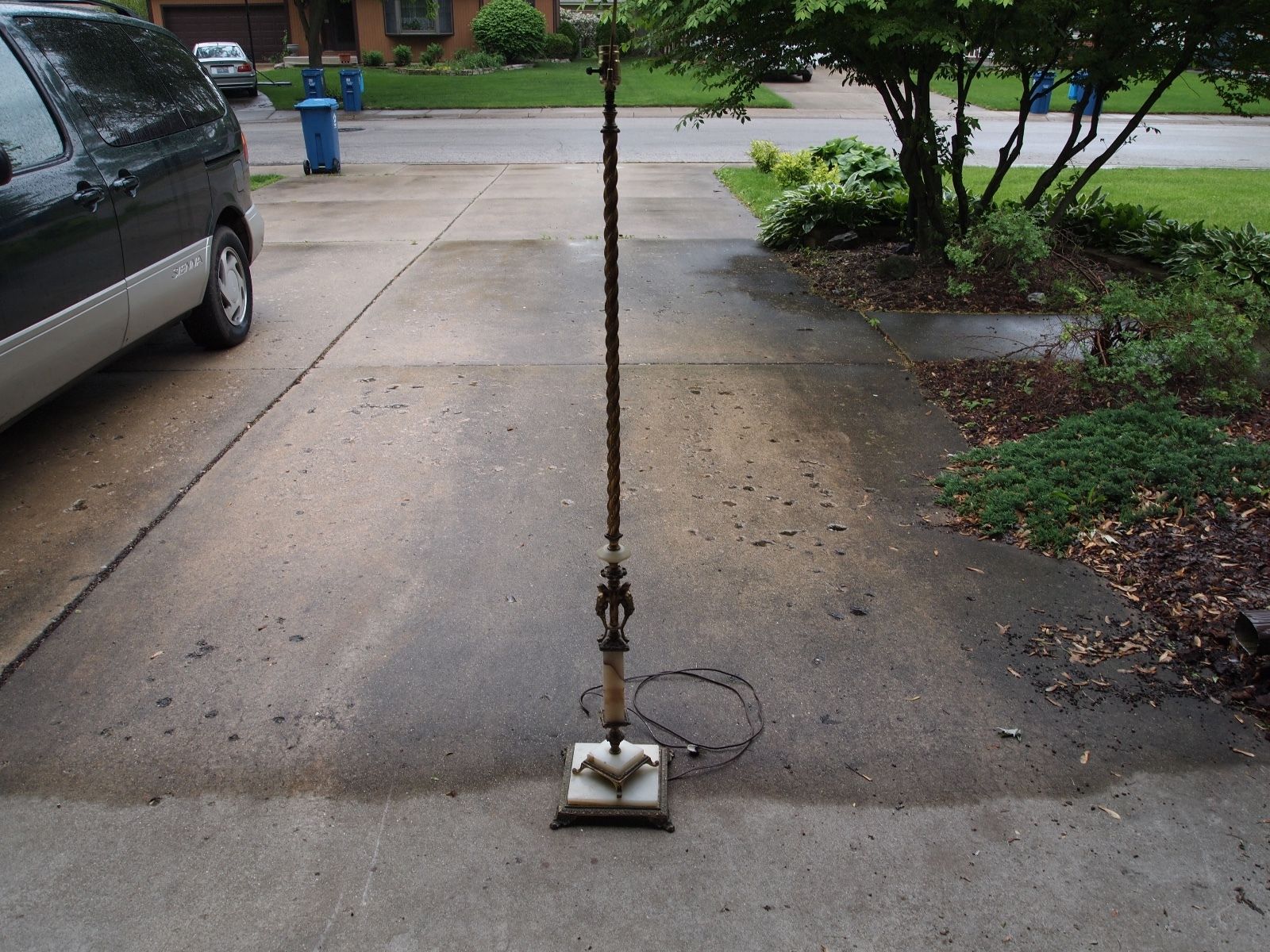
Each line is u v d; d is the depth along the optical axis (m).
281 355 6.08
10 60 4.32
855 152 11.85
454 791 2.66
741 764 2.76
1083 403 5.13
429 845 2.49
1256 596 3.44
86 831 2.52
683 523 4.06
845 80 7.80
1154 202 11.35
